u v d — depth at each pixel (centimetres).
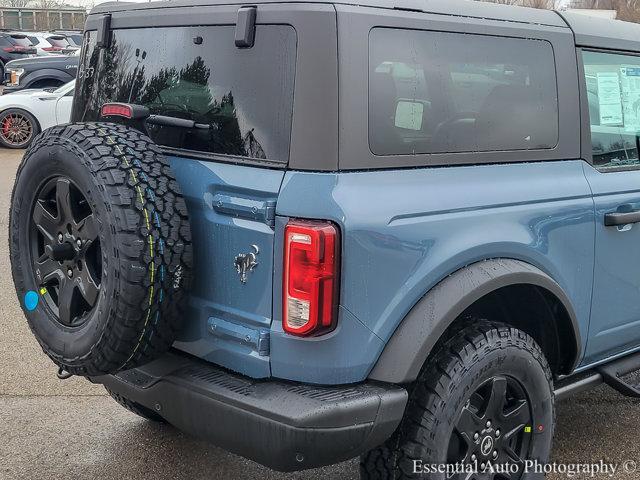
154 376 277
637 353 387
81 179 258
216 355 271
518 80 308
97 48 343
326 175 246
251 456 255
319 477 353
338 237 243
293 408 242
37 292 291
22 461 363
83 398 437
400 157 264
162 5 306
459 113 286
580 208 321
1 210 919
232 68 273
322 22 248
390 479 278
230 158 269
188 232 262
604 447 389
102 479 349
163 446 382
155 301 255
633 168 359
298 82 250
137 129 309
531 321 329
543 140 317
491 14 303
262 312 256
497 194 288
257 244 253
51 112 1391
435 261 265
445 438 274
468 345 278
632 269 356
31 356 495
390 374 256
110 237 249
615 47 353
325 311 244
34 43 2408
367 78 255
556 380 346
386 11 264
